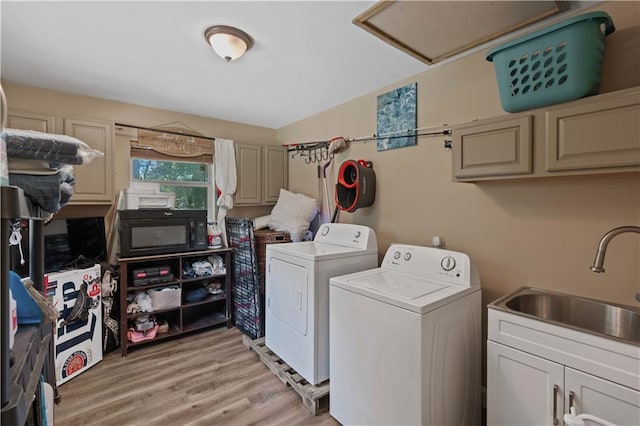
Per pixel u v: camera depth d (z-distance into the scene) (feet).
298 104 10.14
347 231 8.49
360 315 5.55
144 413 6.19
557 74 4.63
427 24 5.36
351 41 6.24
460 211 6.95
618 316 4.78
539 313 5.49
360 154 9.40
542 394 4.23
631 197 4.78
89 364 7.80
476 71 6.59
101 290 8.47
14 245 6.57
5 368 1.99
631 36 4.73
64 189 3.73
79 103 9.16
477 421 5.78
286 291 7.65
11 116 7.47
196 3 5.05
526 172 4.98
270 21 5.56
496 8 4.91
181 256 9.64
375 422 5.26
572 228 5.37
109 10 5.20
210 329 10.46
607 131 4.19
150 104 10.12
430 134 7.50
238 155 11.51
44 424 3.38
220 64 7.25
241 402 6.57
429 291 5.35
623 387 3.58
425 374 4.66
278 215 11.21
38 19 5.42
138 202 9.74
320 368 6.78
